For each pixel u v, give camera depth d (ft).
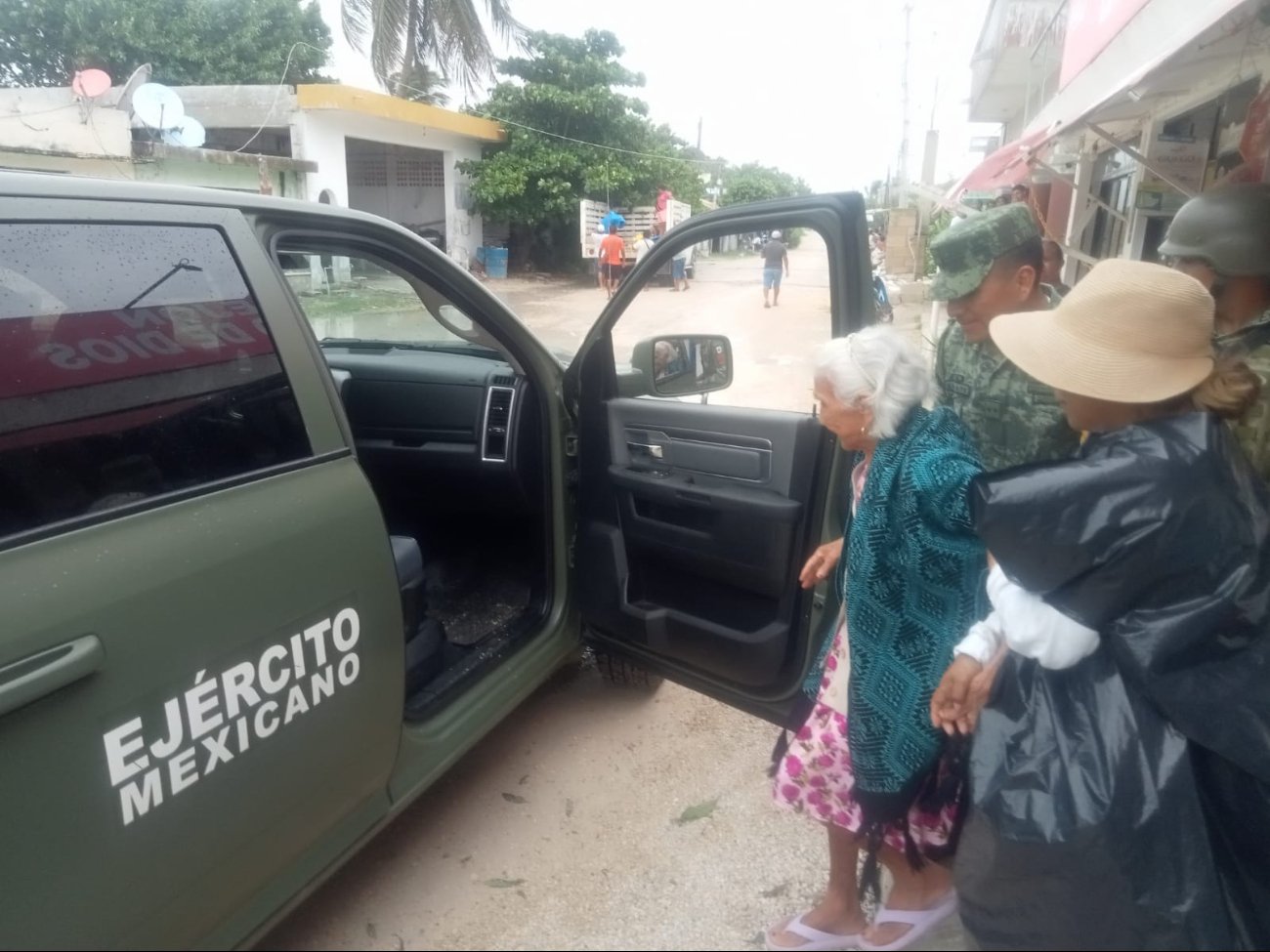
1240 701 4.24
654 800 8.34
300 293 10.75
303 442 6.02
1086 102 12.20
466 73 71.51
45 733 4.28
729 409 7.88
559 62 68.59
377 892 7.18
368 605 6.20
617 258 62.34
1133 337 4.48
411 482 10.98
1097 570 4.25
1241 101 13.79
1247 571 4.16
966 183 22.63
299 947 6.63
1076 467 4.35
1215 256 7.20
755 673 7.98
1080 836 4.23
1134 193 20.16
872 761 5.74
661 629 8.61
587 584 9.13
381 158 66.23
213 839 5.15
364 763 6.30
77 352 4.93
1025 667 4.76
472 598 10.65
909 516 5.44
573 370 9.04
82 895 4.48
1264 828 4.49
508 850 7.66
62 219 5.01
